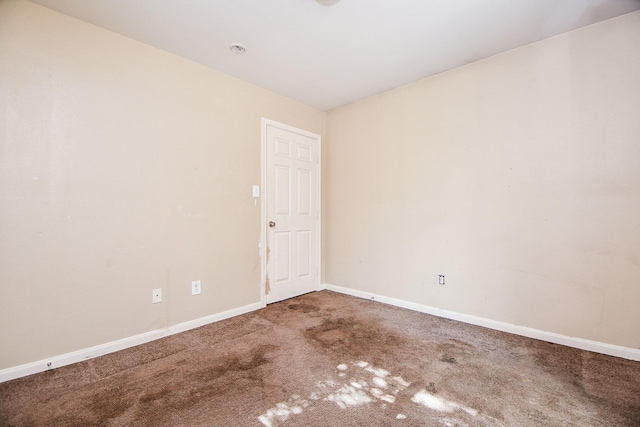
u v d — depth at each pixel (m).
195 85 2.68
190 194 2.63
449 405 1.57
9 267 1.82
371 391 1.70
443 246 2.91
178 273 2.55
